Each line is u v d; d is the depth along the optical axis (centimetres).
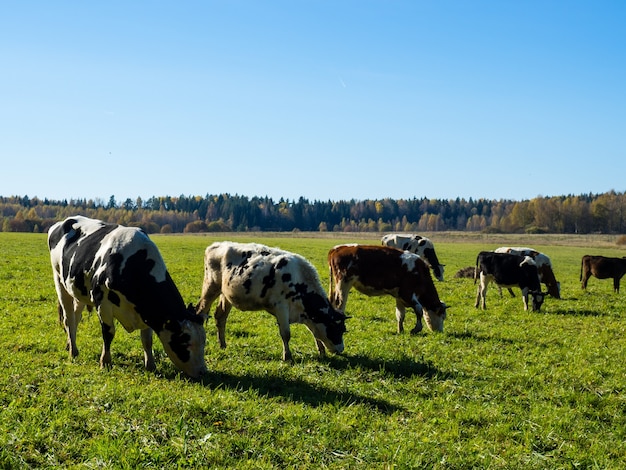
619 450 780
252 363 1120
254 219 19375
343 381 1020
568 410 927
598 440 810
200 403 812
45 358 1075
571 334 1596
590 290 2917
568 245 8950
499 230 14788
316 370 1097
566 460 740
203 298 1277
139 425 735
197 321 1018
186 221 18225
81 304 1131
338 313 1212
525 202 15662
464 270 3316
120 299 1004
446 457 712
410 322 1714
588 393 1028
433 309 1552
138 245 1024
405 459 687
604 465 727
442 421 846
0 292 1933
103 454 641
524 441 791
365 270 1535
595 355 1330
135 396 850
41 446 668
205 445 688
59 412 762
